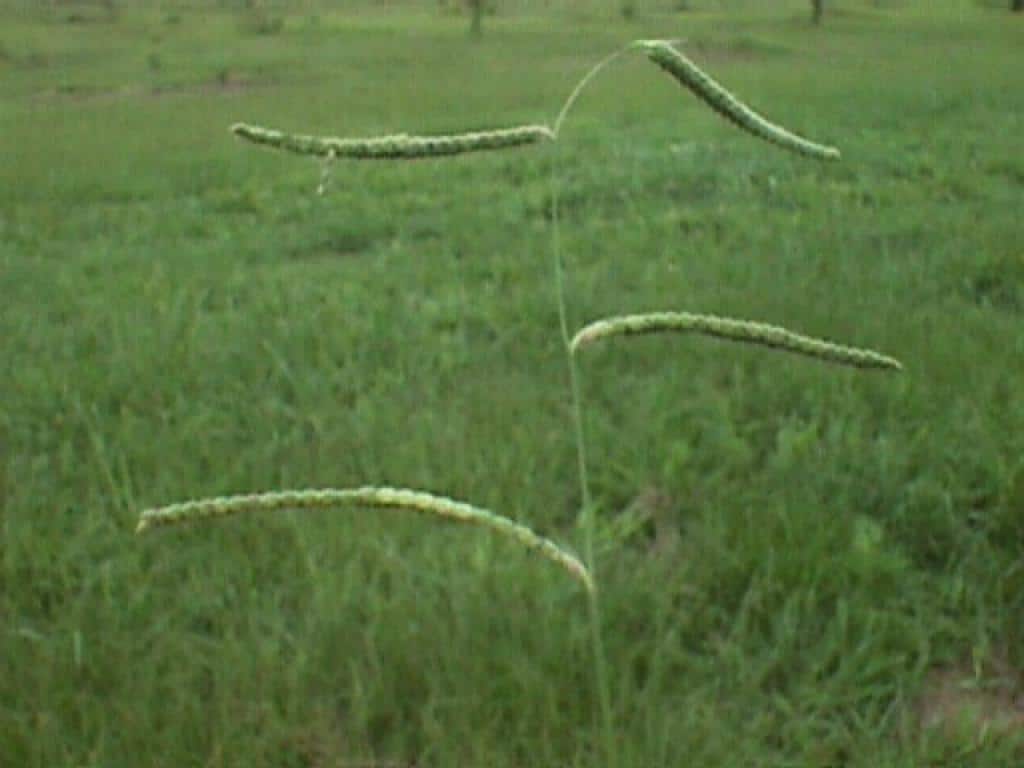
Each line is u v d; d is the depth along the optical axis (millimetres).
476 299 6605
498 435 4664
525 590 3588
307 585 3701
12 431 4926
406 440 4688
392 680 3248
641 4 46844
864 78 18828
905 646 3438
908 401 4746
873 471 4223
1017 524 3934
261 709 3141
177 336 5996
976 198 9312
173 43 34312
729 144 11633
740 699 3197
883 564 3670
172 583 3830
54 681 3289
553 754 2914
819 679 3330
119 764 2977
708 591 3670
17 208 10469
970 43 28219
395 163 11656
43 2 47375
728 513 3998
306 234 8945
